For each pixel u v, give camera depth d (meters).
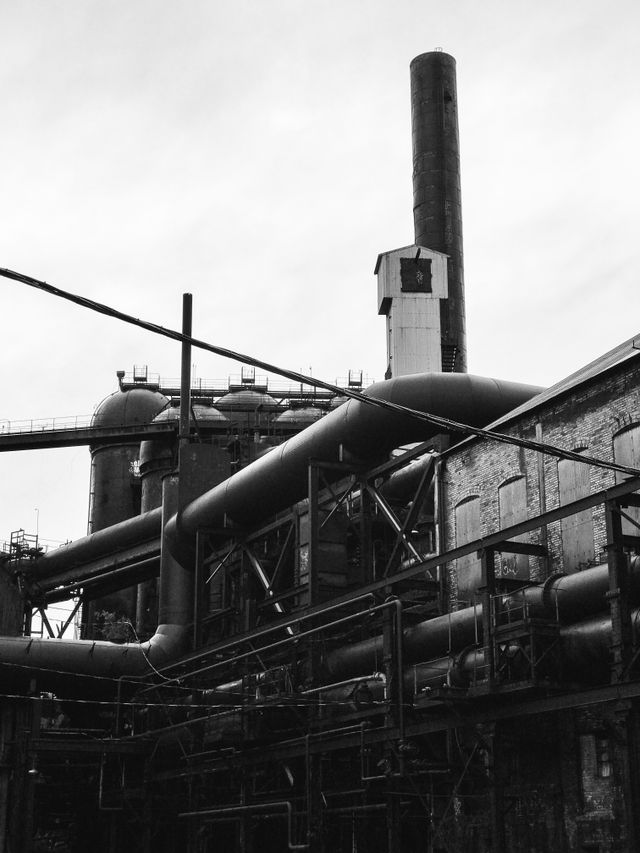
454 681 22.36
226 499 36.75
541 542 26.70
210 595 43.75
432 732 24.25
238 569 40.34
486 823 25.09
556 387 28.84
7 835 34.78
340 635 29.08
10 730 36.72
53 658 37.12
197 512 38.44
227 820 31.61
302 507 35.84
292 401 65.75
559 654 20.69
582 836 23.09
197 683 36.19
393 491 35.97
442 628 24.41
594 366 27.88
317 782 26.86
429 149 62.19
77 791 41.53
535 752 24.66
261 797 32.44
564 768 23.77
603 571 20.86
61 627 50.53
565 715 23.92
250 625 34.66
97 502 63.62
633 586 19.55
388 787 24.48
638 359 24.50
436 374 30.23
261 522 37.78
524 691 21.34
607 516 19.47
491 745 21.78
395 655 24.78
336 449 31.92
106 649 38.03
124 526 48.56
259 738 29.92
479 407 29.75
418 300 55.25
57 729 40.03
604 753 22.92
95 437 51.94
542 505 26.94
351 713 25.95
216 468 40.97
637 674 18.53
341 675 28.08
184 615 40.62
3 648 36.69
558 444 26.73
